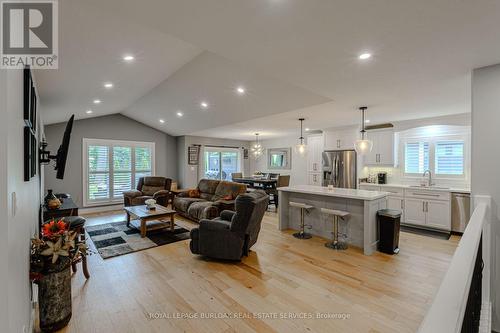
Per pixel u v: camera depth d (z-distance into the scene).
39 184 3.34
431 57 2.20
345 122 5.55
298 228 4.68
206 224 3.26
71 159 6.32
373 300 2.35
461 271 0.91
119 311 2.19
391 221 3.51
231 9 1.56
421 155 5.31
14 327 1.17
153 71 3.94
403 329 1.95
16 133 1.32
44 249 1.87
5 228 1.01
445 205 4.59
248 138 9.12
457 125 4.66
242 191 5.36
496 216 2.34
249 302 2.32
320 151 6.99
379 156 5.73
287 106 4.27
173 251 3.65
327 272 2.93
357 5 1.49
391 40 1.92
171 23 1.73
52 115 5.10
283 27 1.76
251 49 2.11
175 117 6.36
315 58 2.26
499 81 2.32
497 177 2.33
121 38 2.60
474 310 1.35
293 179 8.37
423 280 2.73
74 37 2.30
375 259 3.32
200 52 3.55
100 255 3.49
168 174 8.26
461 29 1.73
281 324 2.01
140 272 2.95
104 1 1.49
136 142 7.46
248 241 3.34
